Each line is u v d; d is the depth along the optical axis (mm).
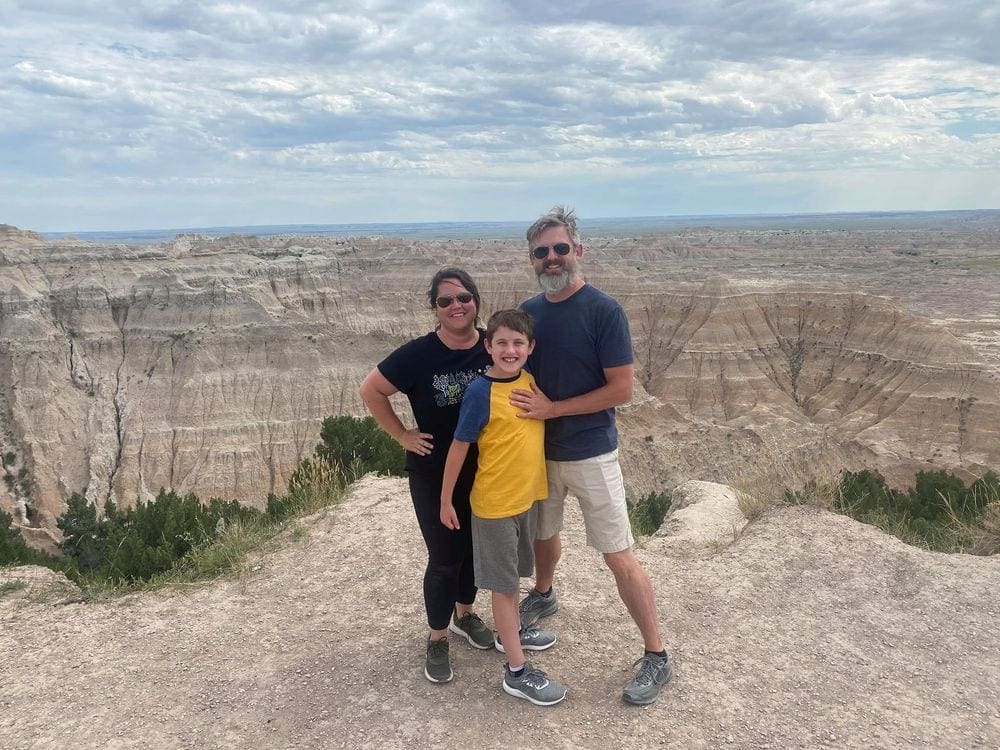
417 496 5426
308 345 59125
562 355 5203
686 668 5461
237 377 56656
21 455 50188
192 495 11602
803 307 70312
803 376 66062
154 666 5773
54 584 7734
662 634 5980
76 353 56812
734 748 4559
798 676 5328
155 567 8336
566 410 5148
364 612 6586
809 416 60938
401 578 7238
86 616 6730
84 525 26250
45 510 47656
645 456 48125
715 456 48250
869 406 57781
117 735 4895
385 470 12891
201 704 5215
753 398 63719
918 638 5812
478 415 4957
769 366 67125
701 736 4676
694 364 66875
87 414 53781
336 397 57094
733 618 6211
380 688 5324
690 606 6441
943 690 5113
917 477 13875
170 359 57531
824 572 7000
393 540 8180
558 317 5250
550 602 6301
